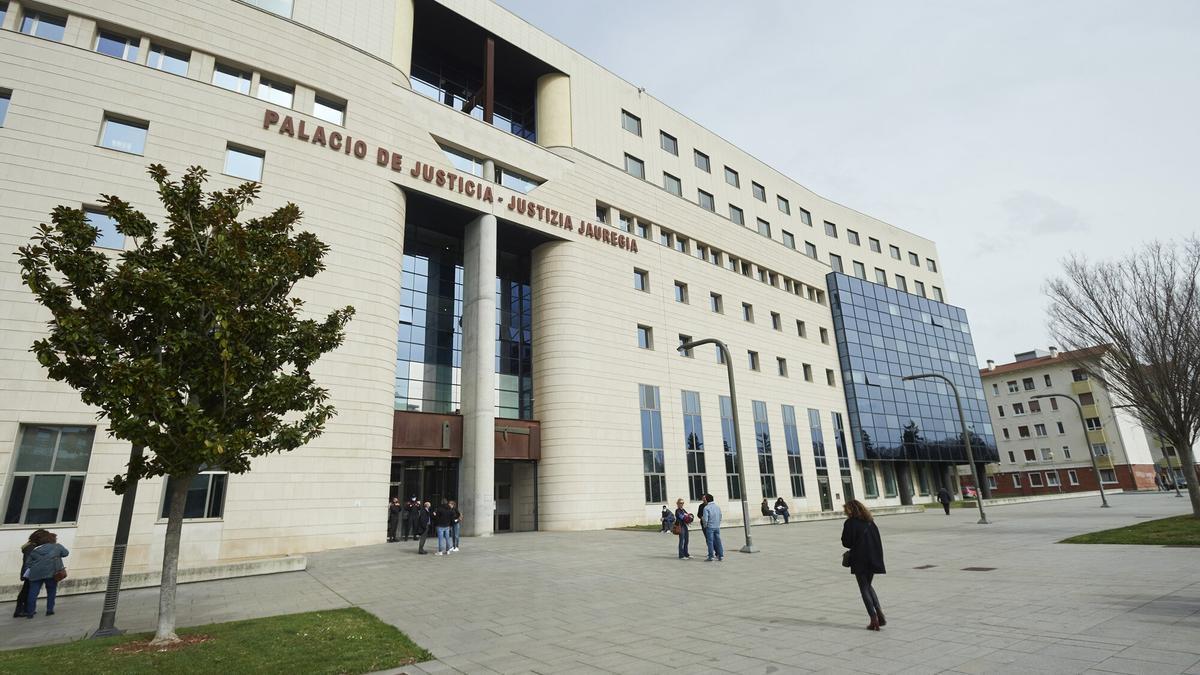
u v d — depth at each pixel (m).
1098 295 21.44
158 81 20.67
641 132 39.47
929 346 57.81
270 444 9.66
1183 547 14.12
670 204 38.84
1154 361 20.14
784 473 40.62
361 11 26.92
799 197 52.41
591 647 7.71
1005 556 14.72
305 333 9.97
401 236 25.81
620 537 23.84
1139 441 67.06
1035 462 69.94
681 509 17.41
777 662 6.61
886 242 60.31
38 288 8.39
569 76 35.84
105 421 17.53
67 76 19.19
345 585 13.26
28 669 6.88
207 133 21.22
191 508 18.70
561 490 28.95
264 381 9.47
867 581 7.96
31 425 16.77
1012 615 8.19
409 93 27.16
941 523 27.38
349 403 22.11
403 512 24.50
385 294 24.11
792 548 18.92
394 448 25.39
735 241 43.28
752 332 42.31
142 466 8.96
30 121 18.34
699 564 15.66
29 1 19.48
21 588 12.01
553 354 30.89
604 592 11.85
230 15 22.78
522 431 29.41
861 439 47.53
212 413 9.10
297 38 24.14
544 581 13.33
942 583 11.34
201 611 10.88
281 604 11.36
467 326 28.80
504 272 33.75
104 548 17.03
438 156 27.59
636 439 32.28
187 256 9.27
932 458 52.34
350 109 24.91
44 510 16.53
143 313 8.96
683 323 37.25
